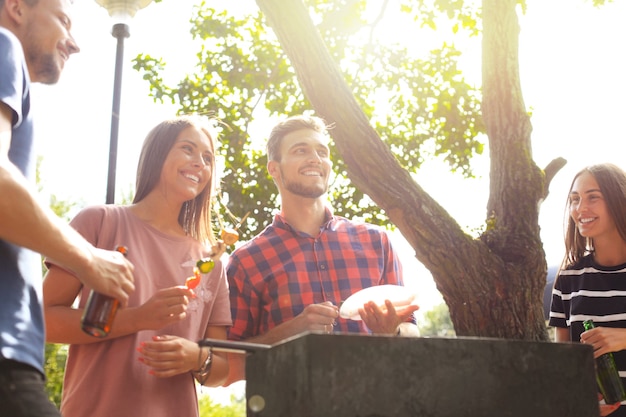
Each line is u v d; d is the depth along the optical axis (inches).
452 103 260.4
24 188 58.7
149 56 257.1
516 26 173.9
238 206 242.7
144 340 95.0
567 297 128.3
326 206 133.1
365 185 153.8
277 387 62.5
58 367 434.3
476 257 150.1
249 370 68.4
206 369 94.7
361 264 126.5
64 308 93.4
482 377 62.1
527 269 153.4
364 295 105.0
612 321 119.5
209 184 110.3
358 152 153.0
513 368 63.4
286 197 130.4
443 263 148.9
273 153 132.7
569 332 127.7
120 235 99.0
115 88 151.5
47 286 94.2
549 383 64.3
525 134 167.9
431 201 154.1
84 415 90.9
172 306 90.9
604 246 125.3
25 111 66.5
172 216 105.6
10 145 64.9
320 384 57.2
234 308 122.1
